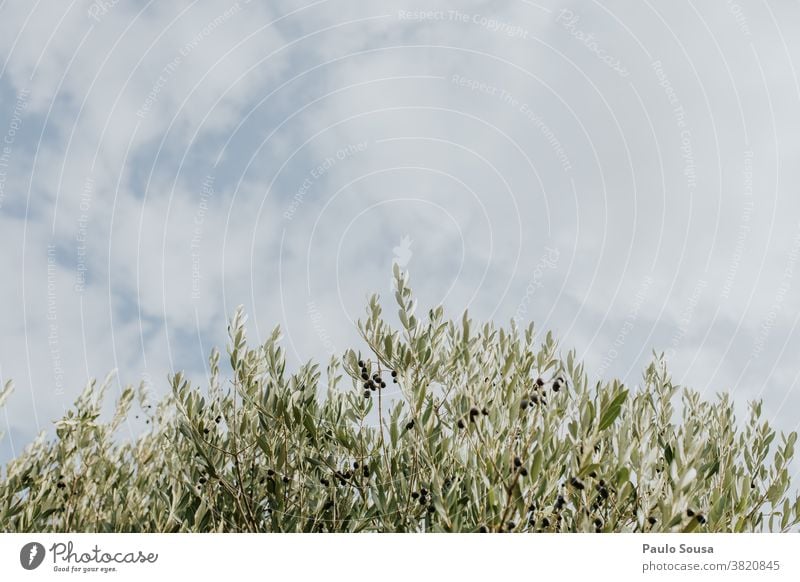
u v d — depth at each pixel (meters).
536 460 3.51
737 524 4.10
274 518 4.43
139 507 5.45
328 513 4.53
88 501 5.38
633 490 4.13
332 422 4.73
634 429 4.45
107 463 5.71
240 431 4.65
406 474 4.53
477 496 3.79
